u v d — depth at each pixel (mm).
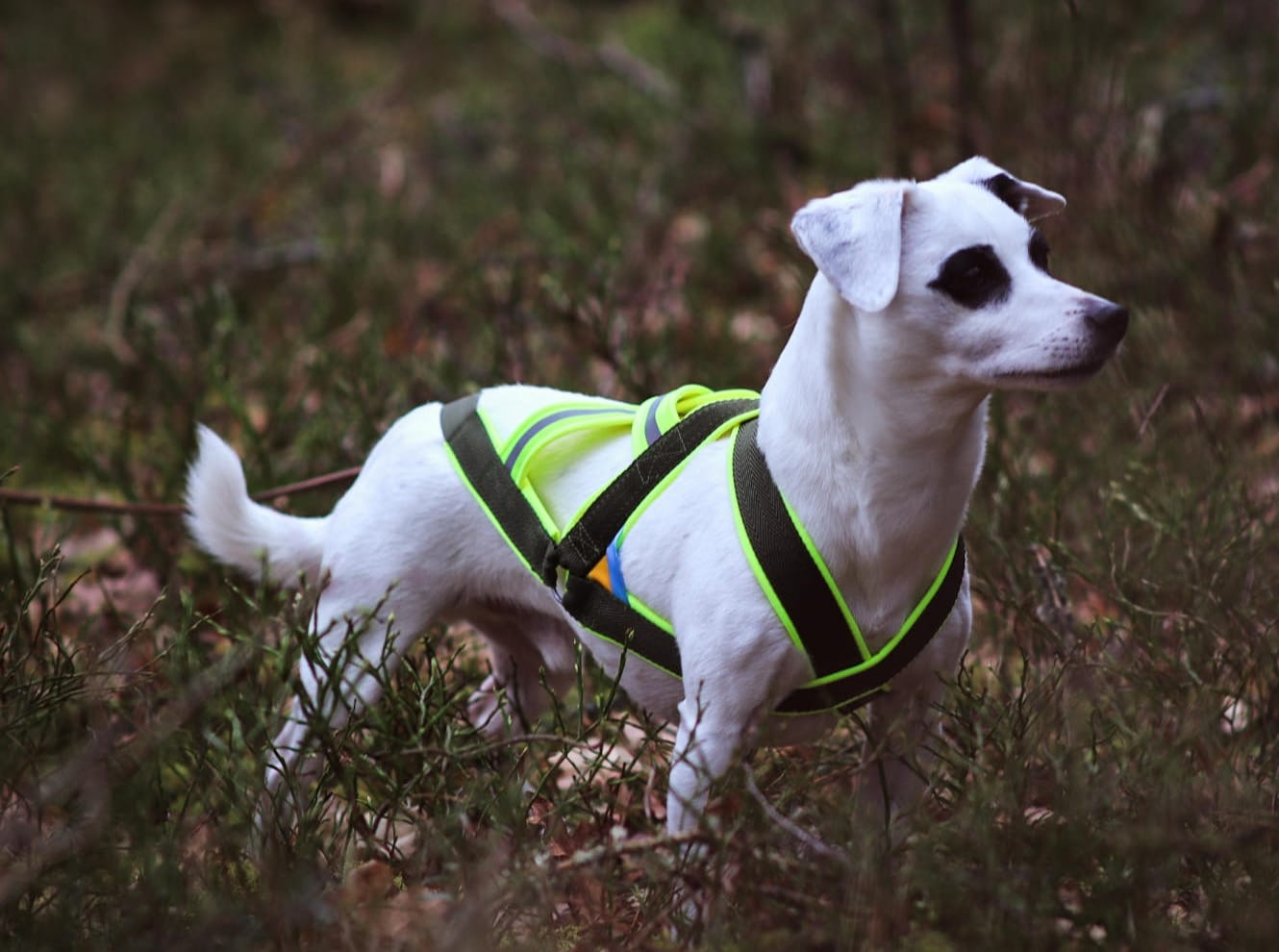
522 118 11273
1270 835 3244
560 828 3764
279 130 12922
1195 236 6184
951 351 3129
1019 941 2992
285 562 4332
